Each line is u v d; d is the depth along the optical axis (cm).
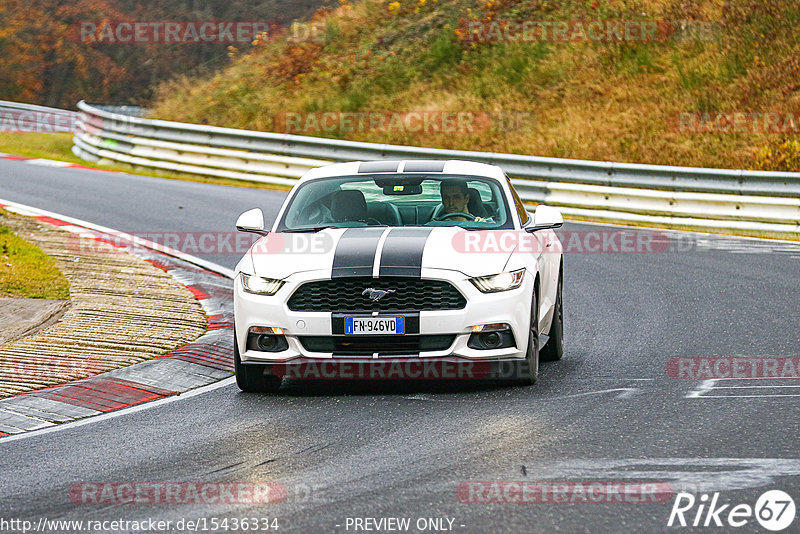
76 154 8662
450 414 2088
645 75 8800
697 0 9662
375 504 1511
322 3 13288
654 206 5766
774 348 2712
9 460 1848
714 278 3978
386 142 8400
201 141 7531
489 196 2606
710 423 1944
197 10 14100
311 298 2266
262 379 2356
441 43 9919
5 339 2811
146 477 1702
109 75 13925
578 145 7781
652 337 2934
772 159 6856
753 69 8538
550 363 2648
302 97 9550
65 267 3906
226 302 3522
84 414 2191
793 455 1705
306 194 2662
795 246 4856
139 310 3253
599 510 1455
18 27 14475
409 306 2242
